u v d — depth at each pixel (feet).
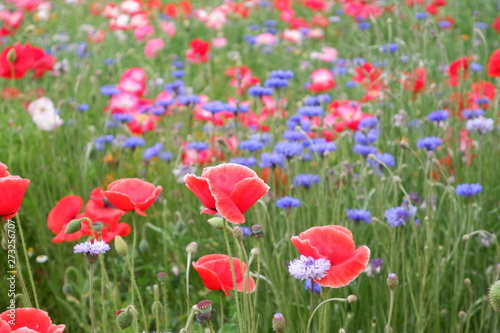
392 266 10.77
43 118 15.93
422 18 22.85
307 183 12.82
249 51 33.06
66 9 39.99
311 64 29.78
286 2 35.06
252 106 20.51
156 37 35.60
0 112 19.24
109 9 30.91
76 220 8.38
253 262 11.84
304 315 10.82
